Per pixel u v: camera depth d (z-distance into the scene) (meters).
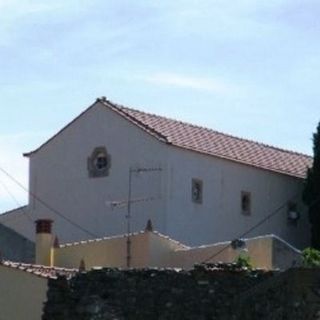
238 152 76.25
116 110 72.75
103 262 58.59
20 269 39.81
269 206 77.06
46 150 75.31
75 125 74.44
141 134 71.38
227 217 73.69
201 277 35.84
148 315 36.12
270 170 77.12
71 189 73.81
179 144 70.88
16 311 39.50
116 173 72.00
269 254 58.31
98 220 72.12
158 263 58.06
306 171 78.50
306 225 79.19
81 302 36.72
